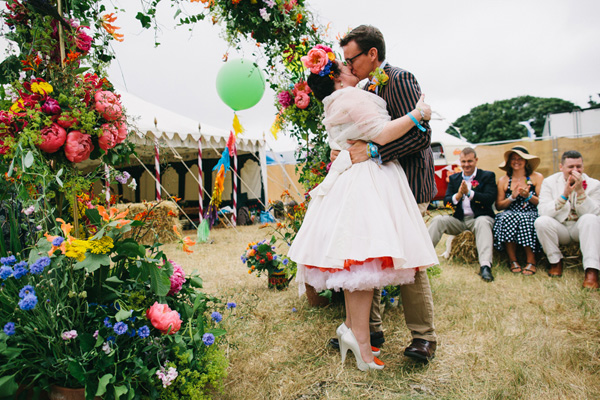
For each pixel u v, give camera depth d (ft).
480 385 5.47
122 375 4.31
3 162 4.77
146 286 5.29
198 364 4.98
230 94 10.03
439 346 6.72
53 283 4.44
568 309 8.16
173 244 19.30
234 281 11.53
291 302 9.25
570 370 5.72
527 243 11.32
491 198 12.50
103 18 5.65
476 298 9.25
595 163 31.86
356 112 5.73
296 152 9.46
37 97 4.57
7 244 5.76
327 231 5.78
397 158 6.06
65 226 4.41
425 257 5.54
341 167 5.93
